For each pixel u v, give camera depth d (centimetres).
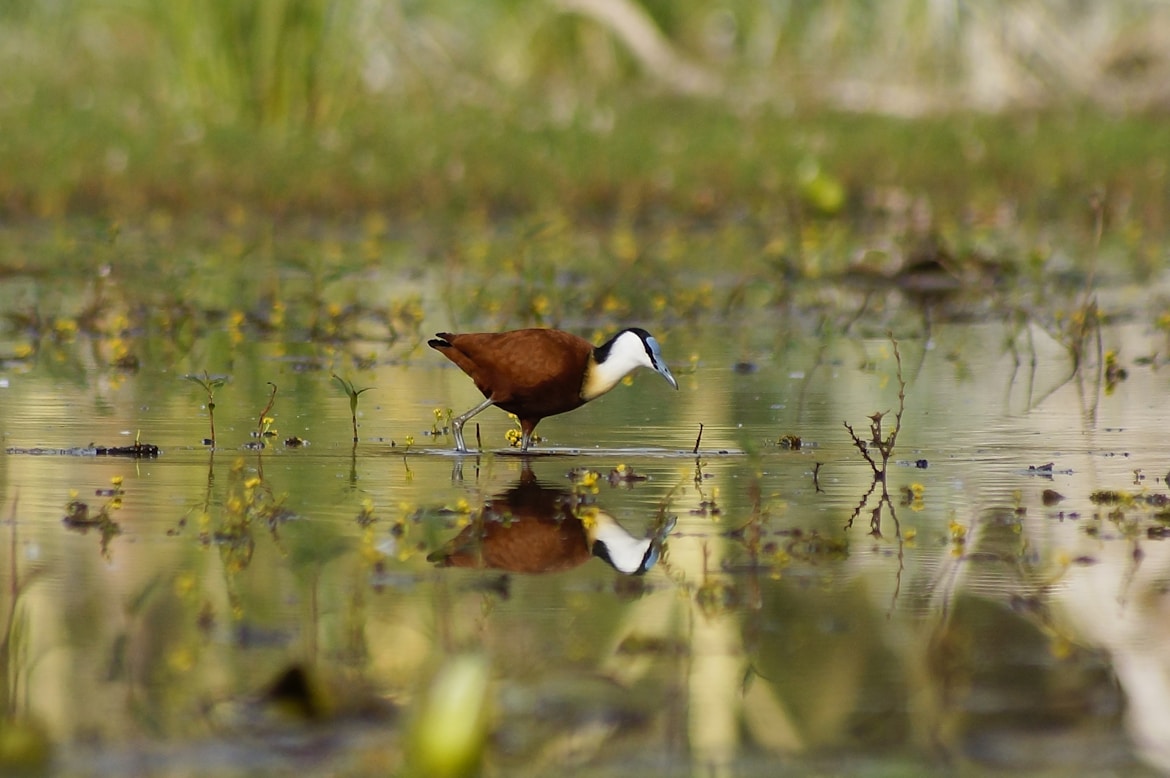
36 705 729
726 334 1858
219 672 768
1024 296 2077
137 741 694
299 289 2114
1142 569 941
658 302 1958
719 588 893
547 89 3575
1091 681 777
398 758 676
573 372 1215
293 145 2925
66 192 2748
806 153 3012
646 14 3703
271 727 709
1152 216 2711
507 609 860
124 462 1195
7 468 1167
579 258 2336
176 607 858
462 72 3578
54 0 3772
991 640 823
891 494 1114
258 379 1571
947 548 981
